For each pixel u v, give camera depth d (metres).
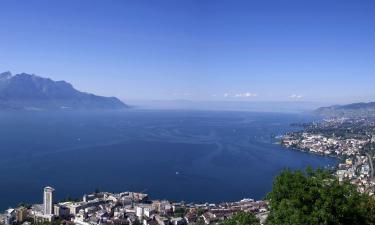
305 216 24.81
